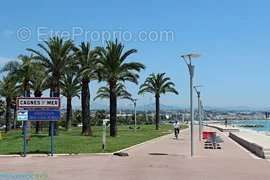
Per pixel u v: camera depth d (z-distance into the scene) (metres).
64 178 17.55
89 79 53.41
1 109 101.81
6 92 78.06
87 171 19.67
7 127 79.81
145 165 21.97
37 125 64.69
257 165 22.38
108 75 52.06
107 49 52.25
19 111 27.05
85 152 28.97
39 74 58.22
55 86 51.53
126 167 21.12
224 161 24.22
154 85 83.75
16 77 63.19
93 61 52.59
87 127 54.38
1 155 27.47
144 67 52.69
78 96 73.50
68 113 73.06
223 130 72.56
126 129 83.56
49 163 22.94
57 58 51.16
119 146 34.53
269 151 26.45
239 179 17.56
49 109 27.27
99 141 40.72
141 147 34.72
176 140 45.50
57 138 45.19
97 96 76.94
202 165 22.17
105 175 18.38
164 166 21.56
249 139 38.81
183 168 20.86
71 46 51.72
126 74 52.19
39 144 36.25
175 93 85.00
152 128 89.06
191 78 27.62
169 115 175.38
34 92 62.47
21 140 42.00
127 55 52.66
